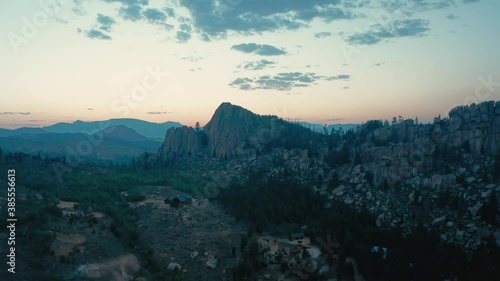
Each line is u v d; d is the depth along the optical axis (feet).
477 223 463.42
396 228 476.95
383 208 547.49
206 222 545.44
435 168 594.65
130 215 549.54
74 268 373.40
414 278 394.93
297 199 610.65
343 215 539.70
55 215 456.45
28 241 385.09
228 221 561.02
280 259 438.40
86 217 476.13
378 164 634.43
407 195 558.15
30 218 425.28
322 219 535.19
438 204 516.73
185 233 503.20
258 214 556.10
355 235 488.44
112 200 602.44
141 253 447.42
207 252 461.37
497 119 611.06
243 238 481.05
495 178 529.86
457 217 485.56
